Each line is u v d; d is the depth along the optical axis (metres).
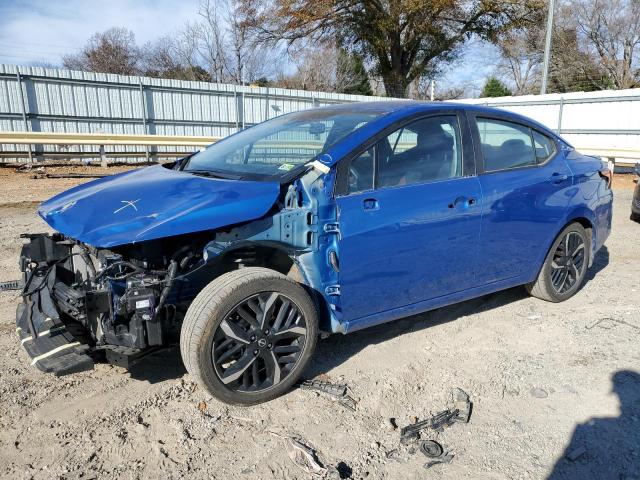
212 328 2.83
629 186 13.32
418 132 3.64
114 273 2.90
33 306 3.30
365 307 3.40
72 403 3.10
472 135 3.91
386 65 29.95
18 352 3.70
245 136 4.23
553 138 4.62
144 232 2.71
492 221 3.89
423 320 4.38
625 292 5.08
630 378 3.46
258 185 3.14
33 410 3.02
